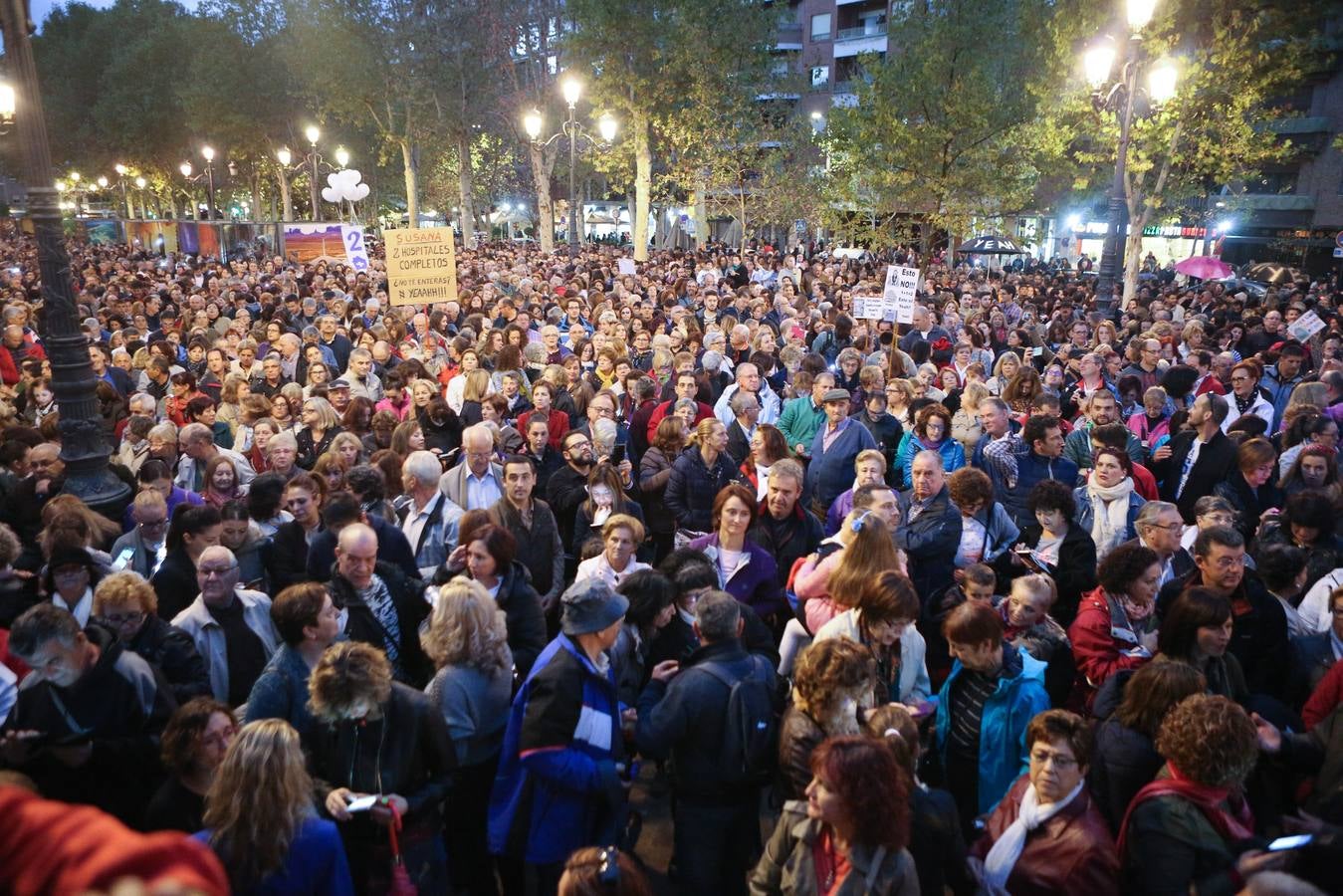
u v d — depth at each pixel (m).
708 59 33.84
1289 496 5.59
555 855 3.86
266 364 10.52
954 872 3.64
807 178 41.06
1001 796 4.18
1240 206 41.81
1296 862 3.25
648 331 14.62
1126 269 23.53
